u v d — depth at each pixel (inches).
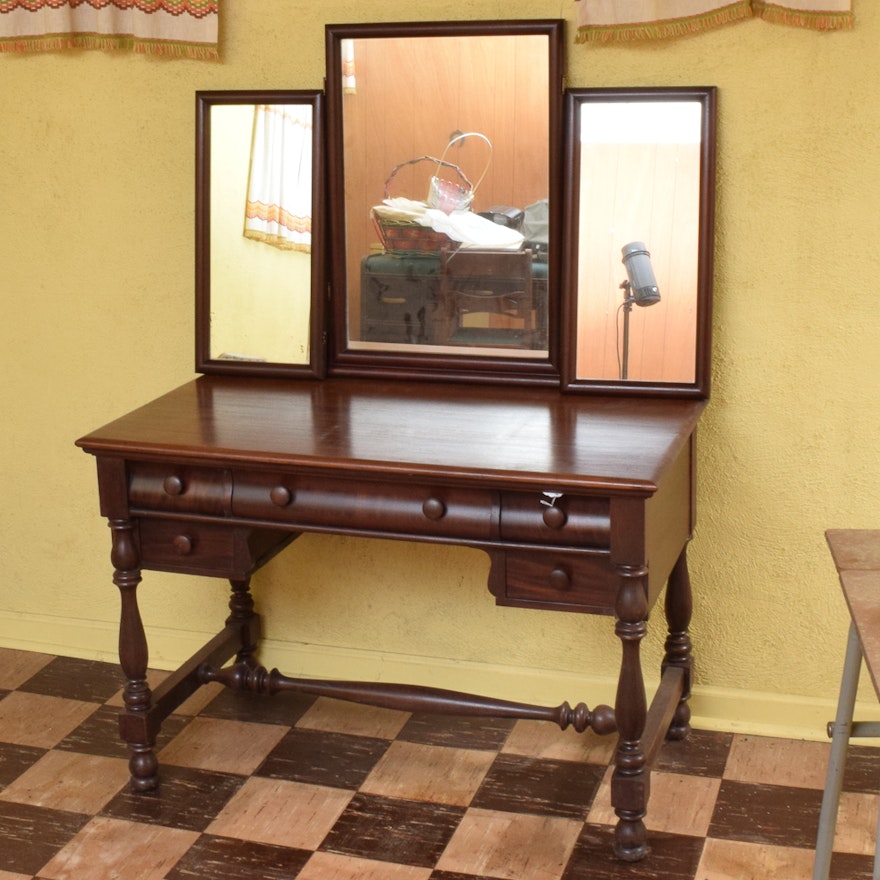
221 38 134.3
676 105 121.3
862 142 119.5
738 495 131.4
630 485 100.6
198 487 115.2
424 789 126.6
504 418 119.5
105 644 158.2
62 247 145.5
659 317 124.8
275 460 109.3
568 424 117.0
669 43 122.1
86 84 139.4
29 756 134.3
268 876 112.7
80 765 132.4
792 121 120.6
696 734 136.3
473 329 130.6
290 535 132.6
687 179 122.2
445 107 126.7
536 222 126.5
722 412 129.4
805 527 130.6
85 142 141.3
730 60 120.9
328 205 131.7
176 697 129.7
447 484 106.3
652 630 138.0
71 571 157.5
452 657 145.1
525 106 124.5
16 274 147.9
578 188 124.3
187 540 117.4
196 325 137.2
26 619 159.2
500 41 123.8
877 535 94.1
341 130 129.8
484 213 127.9
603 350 126.7
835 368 125.6
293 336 135.0
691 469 124.0
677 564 129.4
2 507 157.2
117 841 118.4
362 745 135.4
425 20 127.2
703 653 137.3
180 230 141.2
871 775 127.2
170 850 116.9
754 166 122.6
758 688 136.6
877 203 120.5
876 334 123.6
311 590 147.5
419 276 130.9
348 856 115.5
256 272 135.0
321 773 129.9
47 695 148.5
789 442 128.6
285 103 131.2
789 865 112.4
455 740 136.4
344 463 107.3
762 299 125.6
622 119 122.7
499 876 112.1
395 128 128.5
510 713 122.3
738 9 117.9
